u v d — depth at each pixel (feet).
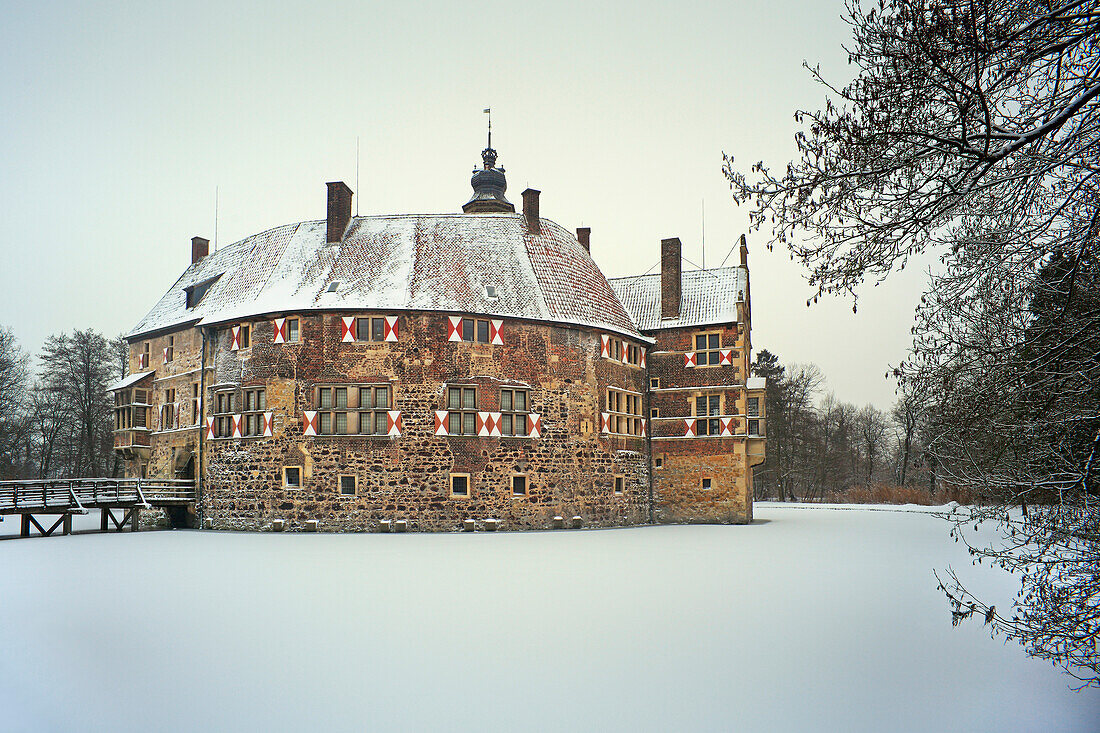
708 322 127.85
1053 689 30.42
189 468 115.65
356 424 102.53
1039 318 23.13
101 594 50.39
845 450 282.77
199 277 127.95
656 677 31.91
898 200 20.36
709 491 125.59
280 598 48.91
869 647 37.06
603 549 79.66
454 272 111.04
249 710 27.99
